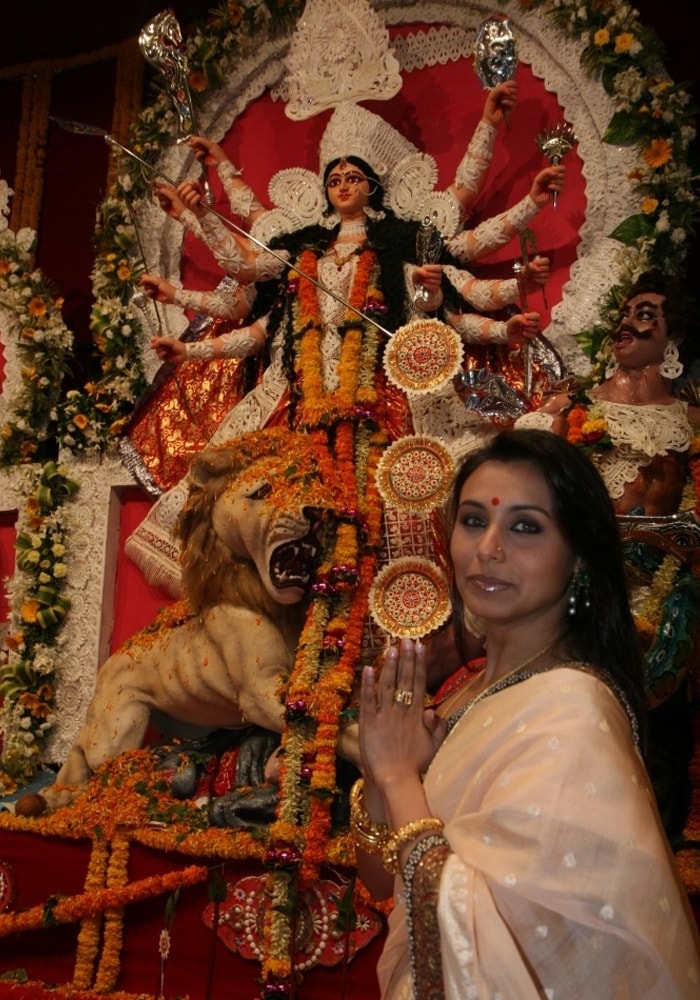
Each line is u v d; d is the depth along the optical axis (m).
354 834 2.08
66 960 3.45
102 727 3.92
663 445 3.49
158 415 4.70
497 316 4.32
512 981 1.51
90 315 5.32
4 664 4.86
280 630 3.80
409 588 3.62
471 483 1.98
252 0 5.00
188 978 3.29
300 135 5.00
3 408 5.21
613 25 4.39
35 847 3.57
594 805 1.58
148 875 3.40
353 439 3.97
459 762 1.82
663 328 3.65
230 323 4.71
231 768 3.71
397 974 1.88
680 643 3.27
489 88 4.19
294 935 3.16
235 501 3.78
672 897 1.56
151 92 5.37
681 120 4.29
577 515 1.92
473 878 1.60
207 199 4.35
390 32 4.93
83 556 4.82
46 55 5.64
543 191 4.01
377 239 4.29
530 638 1.95
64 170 5.51
